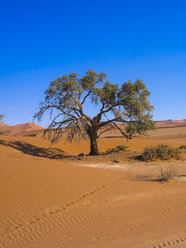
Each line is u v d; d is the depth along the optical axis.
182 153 23.62
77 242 5.49
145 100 27.42
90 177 12.34
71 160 25.20
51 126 27.58
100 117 28.28
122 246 5.28
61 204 8.11
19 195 8.52
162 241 5.48
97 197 9.12
